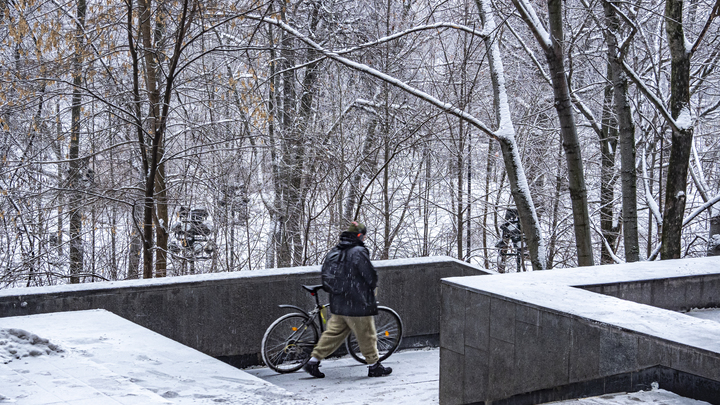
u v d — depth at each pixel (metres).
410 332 8.70
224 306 7.45
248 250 14.53
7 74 11.10
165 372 4.02
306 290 7.70
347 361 7.94
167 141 12.52
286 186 14.62
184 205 13.85
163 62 11.80
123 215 14.26
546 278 5.49
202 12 10.33
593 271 5.80
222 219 14.32
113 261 14.44
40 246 13.80
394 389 6.59
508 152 10.32
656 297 5.46
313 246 14.55
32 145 14.02
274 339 7.29
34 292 6.40
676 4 8.93
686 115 9.02
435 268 8.83
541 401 4.48
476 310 5.15
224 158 14.16
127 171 13.68
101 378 3.81
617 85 10.59
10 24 10.95
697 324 3.99
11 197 13.16
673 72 9.12
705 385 3.45
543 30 9.62
